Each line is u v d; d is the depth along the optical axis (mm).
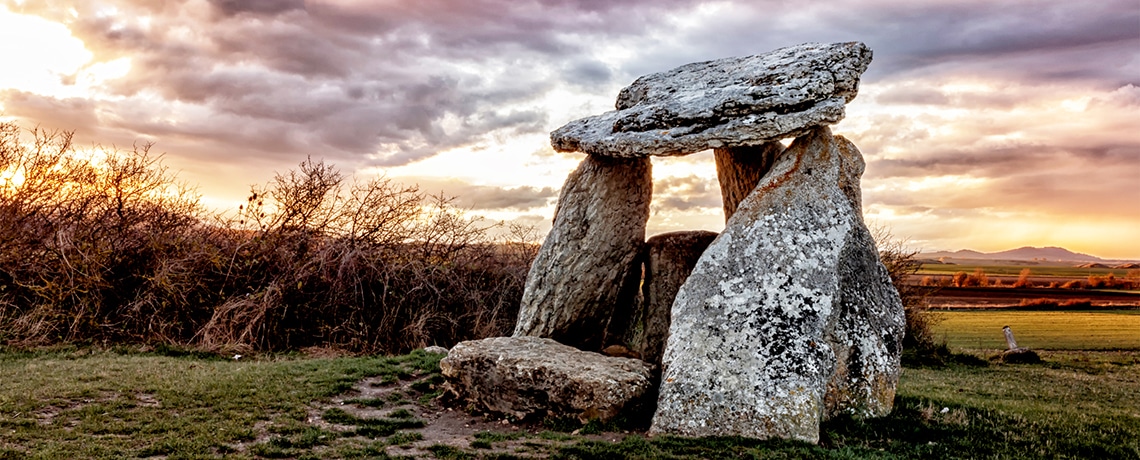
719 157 13203
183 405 9438
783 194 10828
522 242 19562
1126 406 13492
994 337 28875
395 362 13227
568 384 9531
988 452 8578
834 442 8914
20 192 16359
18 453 7180
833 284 10070
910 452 8523
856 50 11836
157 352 14461
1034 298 47281
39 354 13391
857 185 11516
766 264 10195
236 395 10070
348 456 7629
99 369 11695
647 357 12273
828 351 9719
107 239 16141
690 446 8367
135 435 8055
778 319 9727
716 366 9477
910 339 21984
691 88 12602
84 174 16844
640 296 14422
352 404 10336
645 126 11727
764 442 8617
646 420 9695
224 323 15320
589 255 12805
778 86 11219
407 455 7824
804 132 11133
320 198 17750
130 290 16000
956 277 57219
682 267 12602
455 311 17906
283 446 7883
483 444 8281
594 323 12914
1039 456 8531
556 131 13211
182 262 16016
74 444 7566
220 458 7324
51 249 15617
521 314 13023
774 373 9320
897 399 10742
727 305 9977
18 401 9086
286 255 16781
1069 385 16328
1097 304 43844
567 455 7895
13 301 15297
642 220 13234
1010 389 15062
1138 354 23484
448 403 10594
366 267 17078
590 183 13055
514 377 9914
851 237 10656
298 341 16375
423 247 18500
